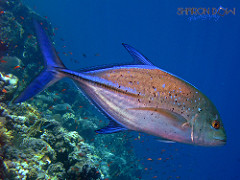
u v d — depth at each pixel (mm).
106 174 8703
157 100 1395
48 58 1438
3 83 5844
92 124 10406
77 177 4695
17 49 10062
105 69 1528
